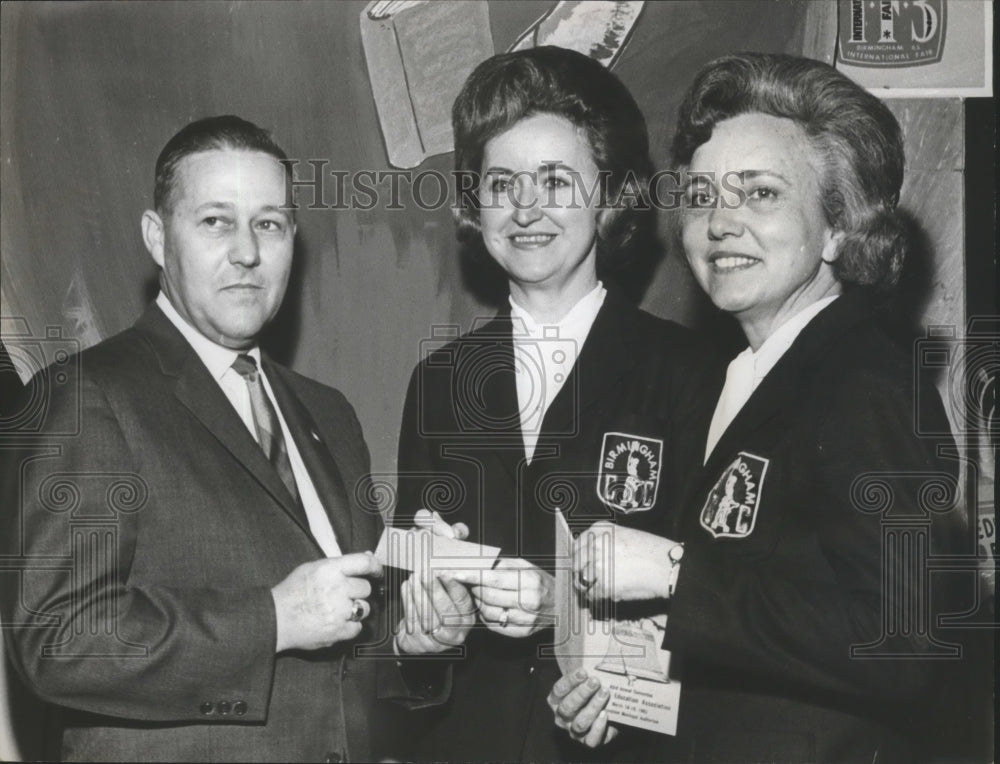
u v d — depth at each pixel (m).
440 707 2.30
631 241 2.40
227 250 2.27
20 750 2.35
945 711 2.29
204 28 2.58
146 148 2.57
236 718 2.04
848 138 2.15
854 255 2.14
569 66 2.43
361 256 2.51
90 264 2.54
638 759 2.18
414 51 2.55
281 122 2.56
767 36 2.55
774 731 2.04
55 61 2.58
